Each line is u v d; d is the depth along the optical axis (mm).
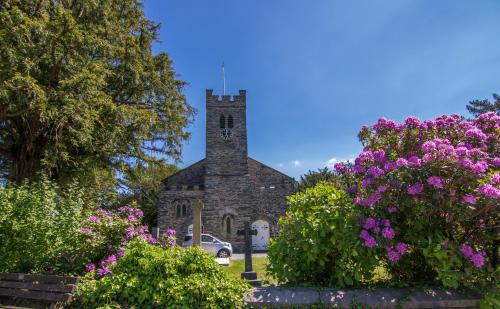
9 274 5707
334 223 4625
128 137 18969
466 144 4887
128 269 5090
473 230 4547
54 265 7070
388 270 4902
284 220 5301
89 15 17844
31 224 7887
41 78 15375
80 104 14664
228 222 35781
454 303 4320
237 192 36438
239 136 38062
